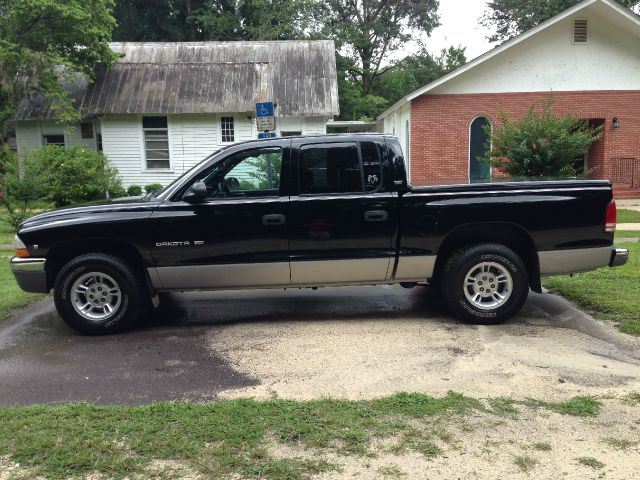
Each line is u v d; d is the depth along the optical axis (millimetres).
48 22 17500
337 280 5715
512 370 4430
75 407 3758
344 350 4980
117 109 19812
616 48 18641
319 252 5578
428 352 4879
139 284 5656
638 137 19062
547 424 3521
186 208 5488
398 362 4648
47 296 7312
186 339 5430
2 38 16906
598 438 3344
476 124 19000
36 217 5633
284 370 4520
